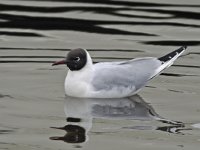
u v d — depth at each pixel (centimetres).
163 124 1455
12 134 1391
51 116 1495
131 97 1645
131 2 2450
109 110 1547
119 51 1959
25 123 1451
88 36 2106
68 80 1642
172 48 1991
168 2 2447
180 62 1884
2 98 1600
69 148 1323
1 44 2011
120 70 1655
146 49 1981
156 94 1652
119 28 2177
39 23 2225
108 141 1359
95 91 1630
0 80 1722
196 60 1898
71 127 1433
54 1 2459
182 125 1448
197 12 2328
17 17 2277
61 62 1641
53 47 1995
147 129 1425
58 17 2284
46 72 1795
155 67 1683
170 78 1761
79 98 1631
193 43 2042
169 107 1560
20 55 1919
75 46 2006
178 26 2195
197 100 1599
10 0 2466
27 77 1750
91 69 1648
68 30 2167
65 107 1558
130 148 1324
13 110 1526
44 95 1633
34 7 2386
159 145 1342
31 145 1338
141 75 1661
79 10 2356
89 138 1373
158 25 2206
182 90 1672
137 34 2120
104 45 2016
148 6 2398
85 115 1509
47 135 1388
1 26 2191
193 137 1384
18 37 2086
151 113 1523
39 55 1920
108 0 2477
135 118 1492
